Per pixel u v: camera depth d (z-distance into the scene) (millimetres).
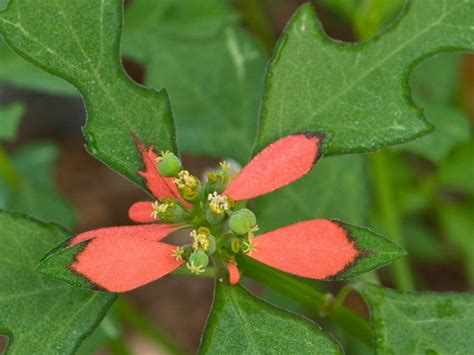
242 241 208
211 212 209
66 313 212
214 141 293
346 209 273
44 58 216
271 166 211
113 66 218
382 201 320
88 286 200
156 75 298
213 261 214
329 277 205
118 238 202
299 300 245
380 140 221
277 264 206
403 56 224
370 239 205
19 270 214
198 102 296
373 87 223
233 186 210
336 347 205
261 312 208
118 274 202
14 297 213
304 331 206
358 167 276
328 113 222
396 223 321
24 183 321
